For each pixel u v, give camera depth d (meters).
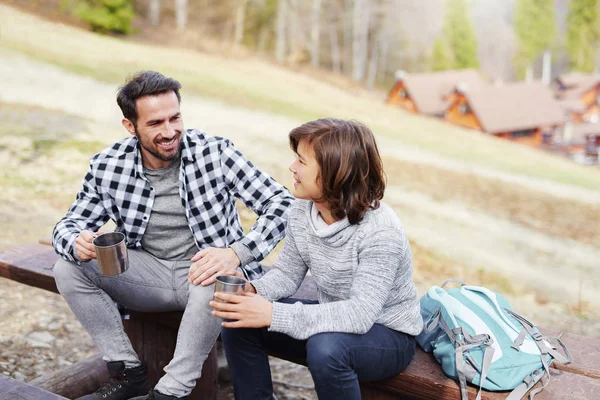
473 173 13.05
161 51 21.75
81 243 2.30
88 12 21.91
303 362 2.20
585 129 25.12
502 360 2.04
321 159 1.95
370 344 2.00
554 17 31.45
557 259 8.38
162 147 2.38
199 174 2.52
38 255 3.08
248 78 20.61
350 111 19.36
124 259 2.25
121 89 2.38
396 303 2.09
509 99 24.61
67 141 8.38
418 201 9.70
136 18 25.16
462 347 2.05
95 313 2.41
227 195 2.61
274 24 28.06
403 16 30.23
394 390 2.17
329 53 28.92
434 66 30.34
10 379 2.15
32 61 13.88
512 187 12.50
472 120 23.77
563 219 10.75
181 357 2.23
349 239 2.03
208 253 2.33
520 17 31.33
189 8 26.89
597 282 7.59
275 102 16.86
